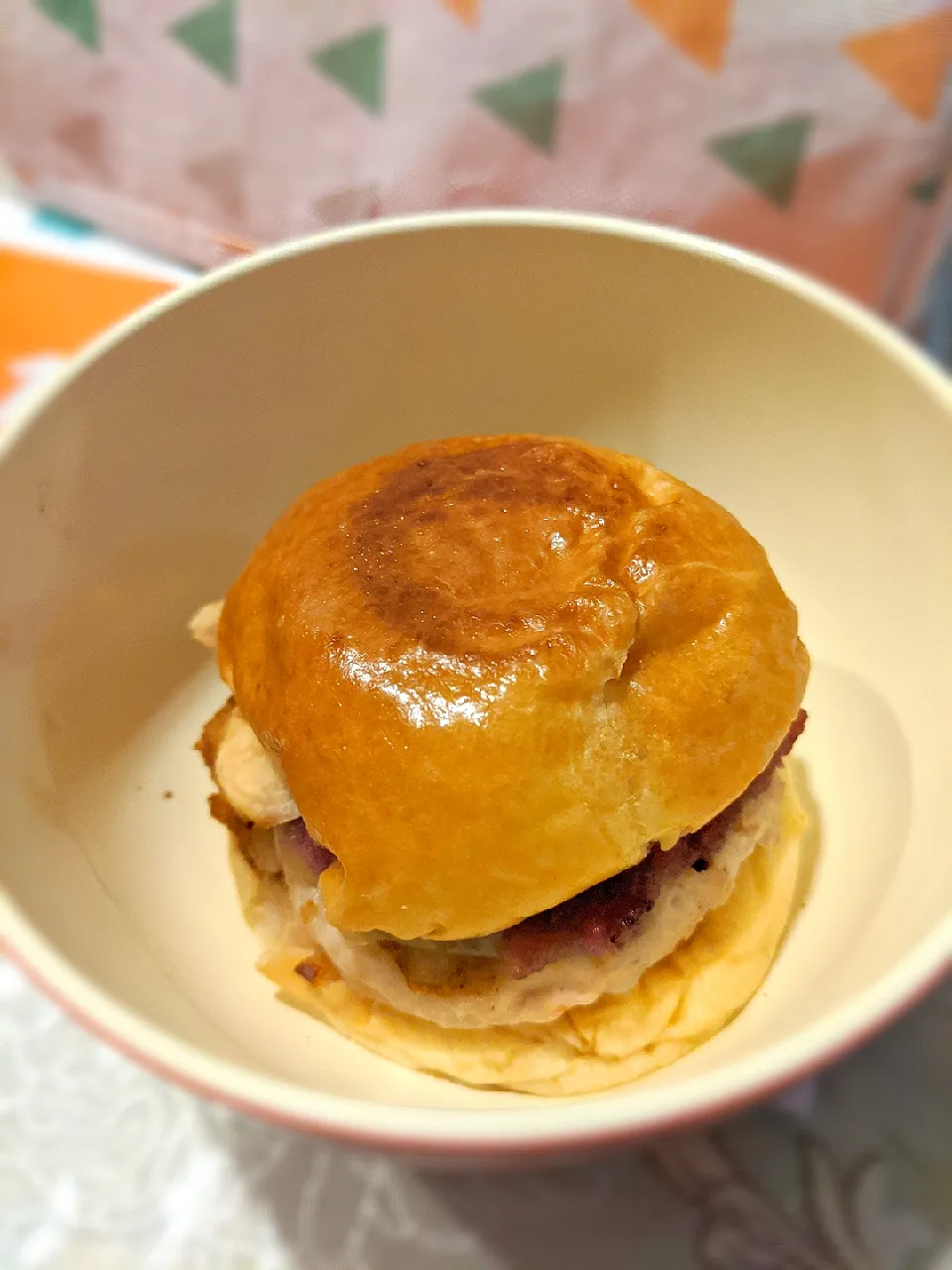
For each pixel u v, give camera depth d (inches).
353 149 10.7
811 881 7.2
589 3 9.2
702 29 9.1
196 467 8.2
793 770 7.9
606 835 5.8
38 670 7.1
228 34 10.3
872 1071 6.5
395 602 6.1
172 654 8.4
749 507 8.6
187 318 7.7
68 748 7.2
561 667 5.8
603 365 8.7
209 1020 6.1
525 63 9.6
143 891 7.2
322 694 6.0
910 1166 6.2
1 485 6.8
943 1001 6.8
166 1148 6.7
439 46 9.8
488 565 6.3
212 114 10.9
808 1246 6.0
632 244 7.9
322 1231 6.3
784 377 8.0
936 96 9.0
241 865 7.6
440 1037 6.7
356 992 6.8
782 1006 6.0
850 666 7.9
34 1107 6.9
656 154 9.9
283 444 8.6
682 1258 6.1
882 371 7.4
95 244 11.9
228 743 7.4
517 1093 6.5
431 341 8.6
